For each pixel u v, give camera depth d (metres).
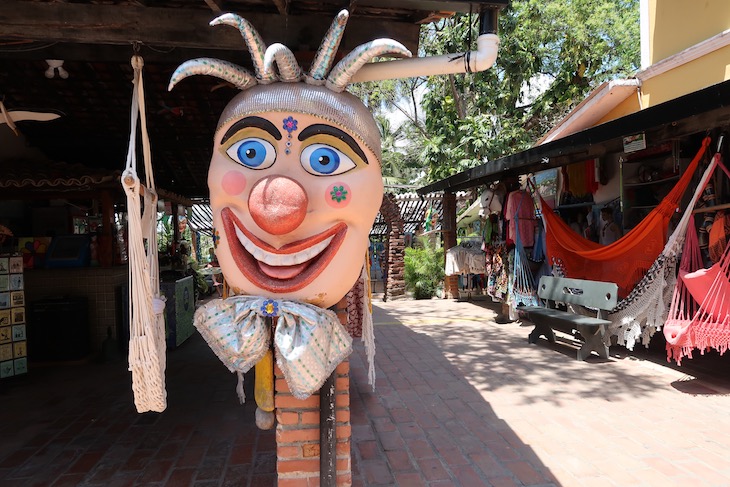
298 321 2.22
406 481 3.22
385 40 2.15
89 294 6.23
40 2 2.54
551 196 9.66
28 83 4.36
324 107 2.21
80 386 5.18
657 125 4.75
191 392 5.02
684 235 5.14
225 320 2.28
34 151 6.41
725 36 5.59
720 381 5.11
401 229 12.20
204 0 2.59
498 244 8.97
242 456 3.59
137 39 2.60
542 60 13.95
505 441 3.80
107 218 6.23
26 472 3.37
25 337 5.32
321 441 2.54
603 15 12.73
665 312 5.29
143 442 3.83
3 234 5.62
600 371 5.57
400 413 4.41
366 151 2.28
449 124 13.18
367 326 2.81
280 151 2.21
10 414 4.41
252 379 5.45
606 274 6.52
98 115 5.28
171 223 11.23
